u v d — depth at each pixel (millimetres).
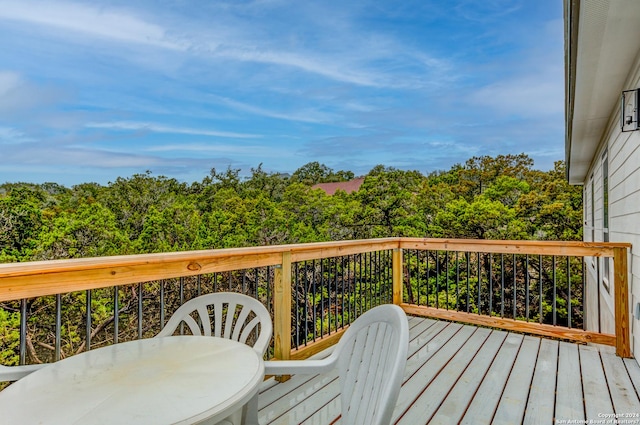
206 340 1609
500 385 2682
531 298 14773
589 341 3471
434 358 3203
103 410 1021
